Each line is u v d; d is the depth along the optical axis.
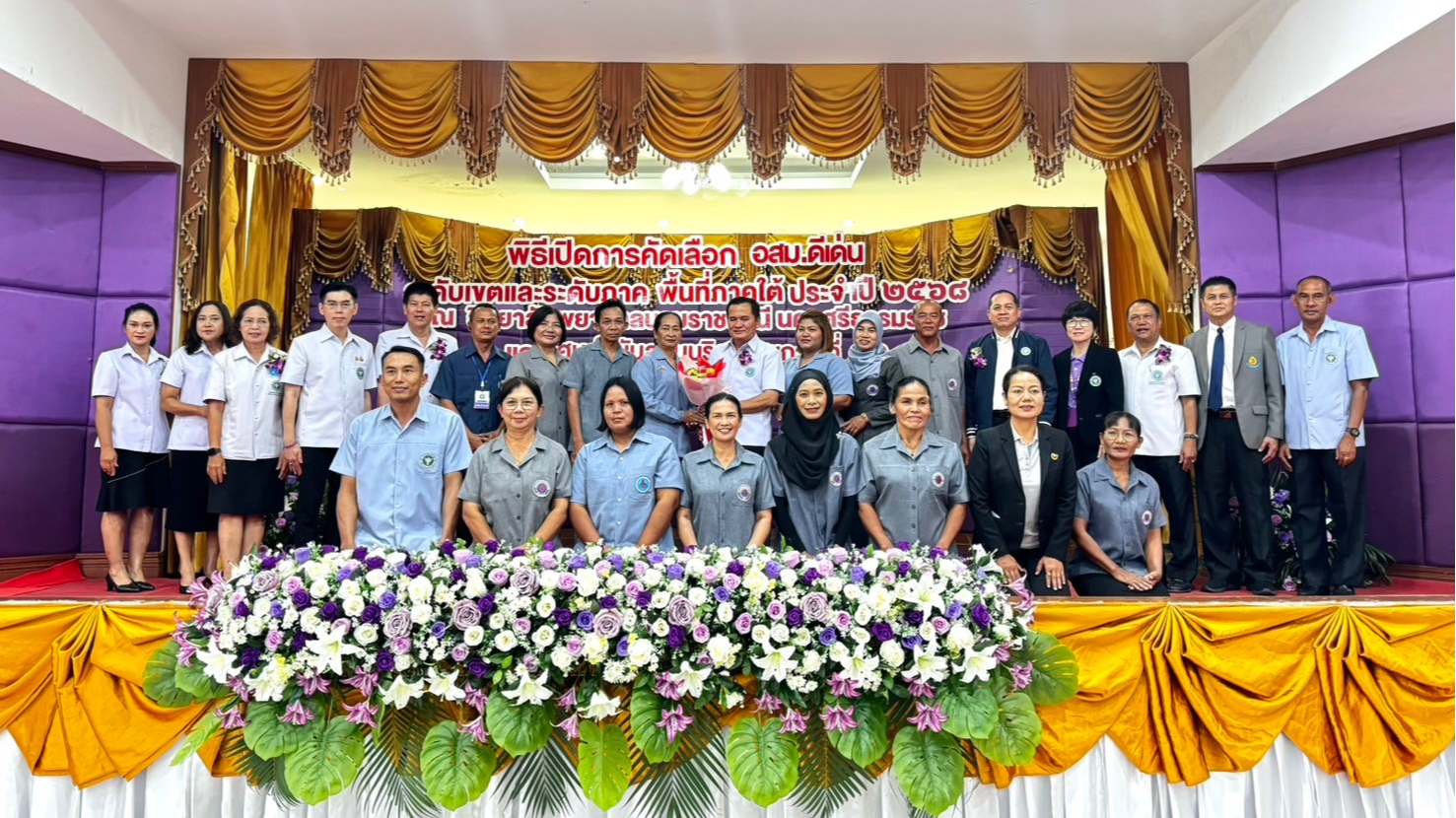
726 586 2.72
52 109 4.24
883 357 5.49
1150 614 3.31
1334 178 4.83
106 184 4.95
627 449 3.73
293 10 4.50
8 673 3.24
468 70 4.98
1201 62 4.98
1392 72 3.90
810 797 2.79
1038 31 4.70
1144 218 5.33
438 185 6.65
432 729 2.73
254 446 4.22
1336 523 4.28
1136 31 4.72
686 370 5.57
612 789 2.64
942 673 2.66
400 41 4.80
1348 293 4.79
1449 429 4.48
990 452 3.85
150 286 4.93
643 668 2.69
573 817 2.87
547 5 4.44
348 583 2.72
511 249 6.59
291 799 2.91
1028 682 2.85
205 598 2.97
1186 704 3.25
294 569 2.84
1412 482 4.59
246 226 5.65
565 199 6.89
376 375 4.64
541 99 4.97
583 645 2.63
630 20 4.57
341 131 4.94
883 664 2.69
